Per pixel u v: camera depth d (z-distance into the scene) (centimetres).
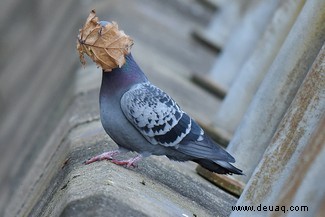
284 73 999
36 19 2228
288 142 808
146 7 2111
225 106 1395
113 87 855
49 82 1809
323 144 709
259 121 1022
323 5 958
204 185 974
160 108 858
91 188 761
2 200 1359
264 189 808
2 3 2144
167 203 812
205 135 893
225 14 2200
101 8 1920
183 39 2061
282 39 1273
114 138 877
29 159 1324
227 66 1852
